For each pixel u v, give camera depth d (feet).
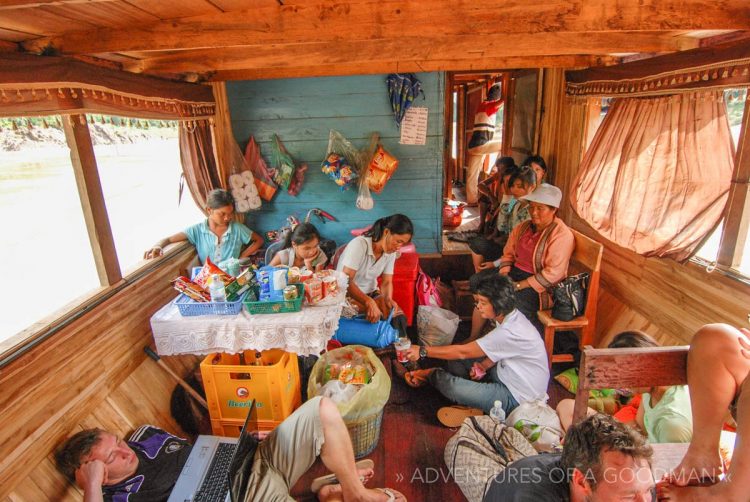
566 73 13.85
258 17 6.80
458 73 19.34
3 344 6.67
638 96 10.15
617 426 4.46
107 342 8.54
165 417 9.33
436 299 13.97
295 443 7.10
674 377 5.62
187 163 12.57
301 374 11.05
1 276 8.08
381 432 9.53
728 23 6.61
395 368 11.29
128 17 6.48
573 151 13.99
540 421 8.47
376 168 14.47
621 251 11.78
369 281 11.16
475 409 9.86
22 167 8.21
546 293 11.59
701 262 8.97
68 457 6.90
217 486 6.96
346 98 14.37
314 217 15.49
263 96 14.38
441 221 15.67
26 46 7.20
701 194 8.68
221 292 8.49
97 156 11.47
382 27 6.77
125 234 12.42
